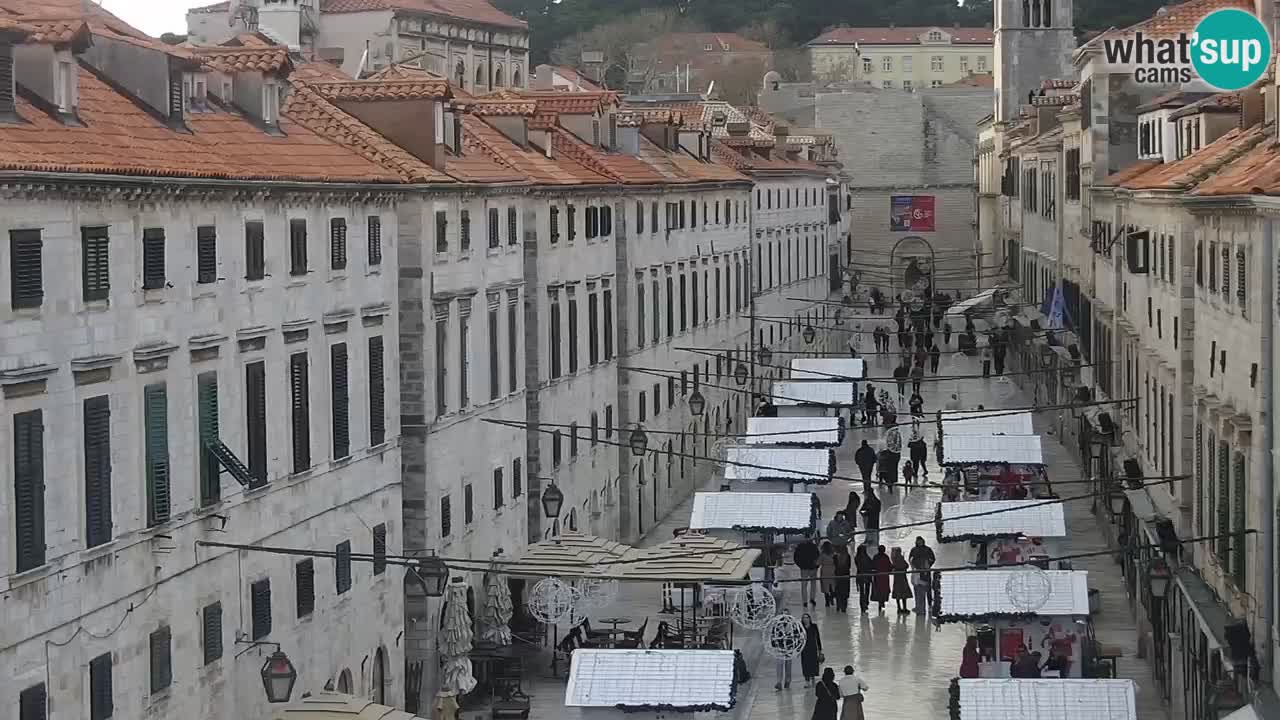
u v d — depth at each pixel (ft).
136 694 233.14
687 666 281.13
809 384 554.46
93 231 221.25
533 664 367.45
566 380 458.91
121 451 229.04
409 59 620.08
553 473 443.73
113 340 226.58
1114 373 507.71
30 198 206.59
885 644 392.06
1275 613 255.70
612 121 557.74
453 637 328.29
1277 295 256.11
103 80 263.90
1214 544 307.37
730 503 411.54
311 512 290.15
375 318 318.24
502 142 453.58
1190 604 300.20
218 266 257.55
